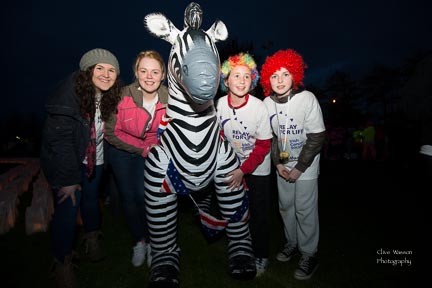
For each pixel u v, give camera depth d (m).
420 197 4.35
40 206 3.17
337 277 2.34
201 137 1.90
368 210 3.79
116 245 2.88
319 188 4.95
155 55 2.11
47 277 2.38
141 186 2.37
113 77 2.06
